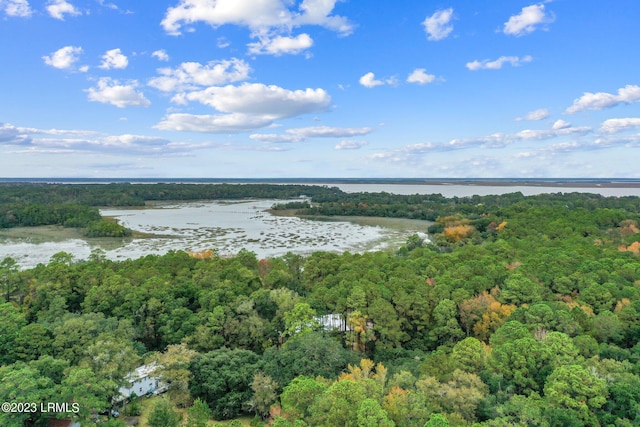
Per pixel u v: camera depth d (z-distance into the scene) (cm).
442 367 4791
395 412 3634
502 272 8088
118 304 6912
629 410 3906
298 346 5506
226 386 5138
